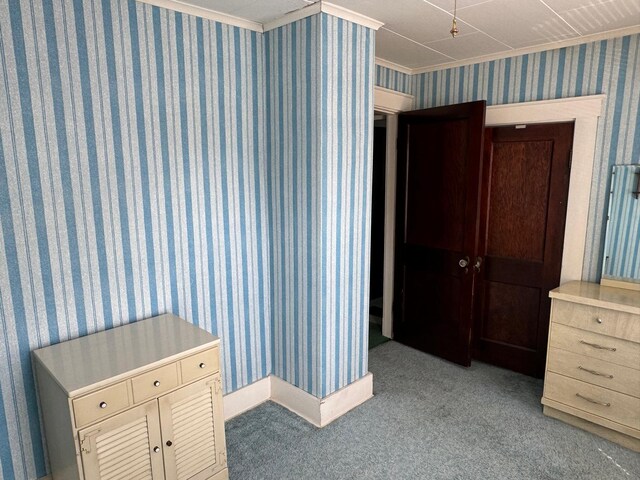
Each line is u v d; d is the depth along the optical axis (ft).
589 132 8.92
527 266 10.19
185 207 7.54
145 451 5.73
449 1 6.89
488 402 9.04
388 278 12.43
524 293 10.32
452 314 10.77
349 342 8.68
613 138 8.68
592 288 8.60
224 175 8.02
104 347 6.10
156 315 7.39
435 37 8.78
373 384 9.83
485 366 10.87
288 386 8.80
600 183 8.91
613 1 6.88
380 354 11.51
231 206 8.20
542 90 9.54
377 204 15.84
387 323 12.63
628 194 8.50
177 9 6.98
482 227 10.76
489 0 6.83
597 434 7.91
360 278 8.69
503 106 10.05
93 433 5.21
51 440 5.98
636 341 7.23
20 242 5.85
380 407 8.85
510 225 10.38
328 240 7.86
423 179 11.04
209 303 8.10
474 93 10.60
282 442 7.70
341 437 7.84
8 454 6.06
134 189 6.88
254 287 8.78
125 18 6.46
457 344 10.73
